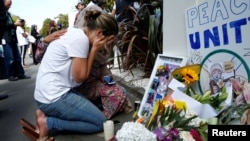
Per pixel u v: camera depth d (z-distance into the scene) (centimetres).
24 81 655
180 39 262
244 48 197
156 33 392
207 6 222
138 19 436
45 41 292
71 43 256
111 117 312
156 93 263
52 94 260
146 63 416
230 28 205
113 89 311
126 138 183
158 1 397
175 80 238
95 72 310
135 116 275
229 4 204
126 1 507
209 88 226
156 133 189
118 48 473
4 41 600
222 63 214
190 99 213
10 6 495
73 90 275
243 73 199
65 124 269
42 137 263
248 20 192
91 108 270
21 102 450
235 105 197
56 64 261
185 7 251
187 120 195
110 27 260
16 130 321
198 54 237
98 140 262
